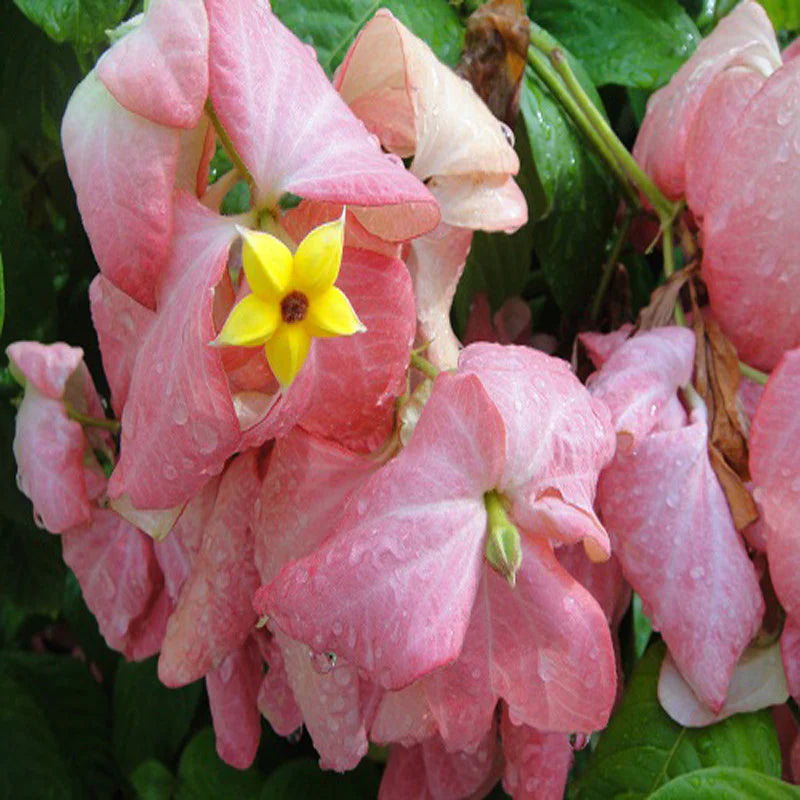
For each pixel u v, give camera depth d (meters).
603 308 0.30
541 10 0.31
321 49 0.26
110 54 0.18
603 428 0.20
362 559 0.18
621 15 0.31
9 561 0.37
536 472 0.19
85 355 0.35
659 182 0.26
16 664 0.40
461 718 0.21
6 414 0.32
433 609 0.18
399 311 0.19
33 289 0.32
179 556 0.25
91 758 0.39
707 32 0.33
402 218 0.19
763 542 0.23
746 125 0.22
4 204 0.31
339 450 0.20
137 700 0.38
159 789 0.35
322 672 0.21
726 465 0.23
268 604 0.18
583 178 0.28
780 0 0.32
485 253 0.28
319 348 0.19
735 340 0.24
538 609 0.20
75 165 0.18
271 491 0.21
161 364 0.18
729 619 0.23
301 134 0.18
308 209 0.19
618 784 0.25
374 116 0.22
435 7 0.27
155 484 0.19
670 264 0.26
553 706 0.20
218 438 0.18
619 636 0.29
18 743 0.36
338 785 0.33
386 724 0.21
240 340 0.17
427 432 0.19
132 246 0.18
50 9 0.25
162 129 0.18
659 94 0.27
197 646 0.22
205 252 0.18
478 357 0.20
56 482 0.25
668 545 0.23
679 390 0.24
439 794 0.25
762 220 0.22
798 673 0.24
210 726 0.36
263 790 0.32
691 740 0.25
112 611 0.26
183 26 0.17
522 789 0.23
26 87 0.32
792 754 0.26
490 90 0.25
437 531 0.18
